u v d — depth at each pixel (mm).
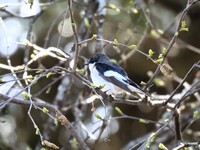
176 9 16094
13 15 11219
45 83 15156
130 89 8875
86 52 12625
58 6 15406
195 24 16438
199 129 14531
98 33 11344
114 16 14812
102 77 9836
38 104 7848
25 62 10867
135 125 16844
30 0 7773
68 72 7688
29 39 10750
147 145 8164
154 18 15094
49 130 11312
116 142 16656
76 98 11695
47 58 14406
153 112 16703
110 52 13750
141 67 16047
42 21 15328
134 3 11383
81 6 11969
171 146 12742
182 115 12859
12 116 15086
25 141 15094
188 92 8742
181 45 13430
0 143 13250
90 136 9602
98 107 14211
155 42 15172
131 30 13477
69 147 11414
